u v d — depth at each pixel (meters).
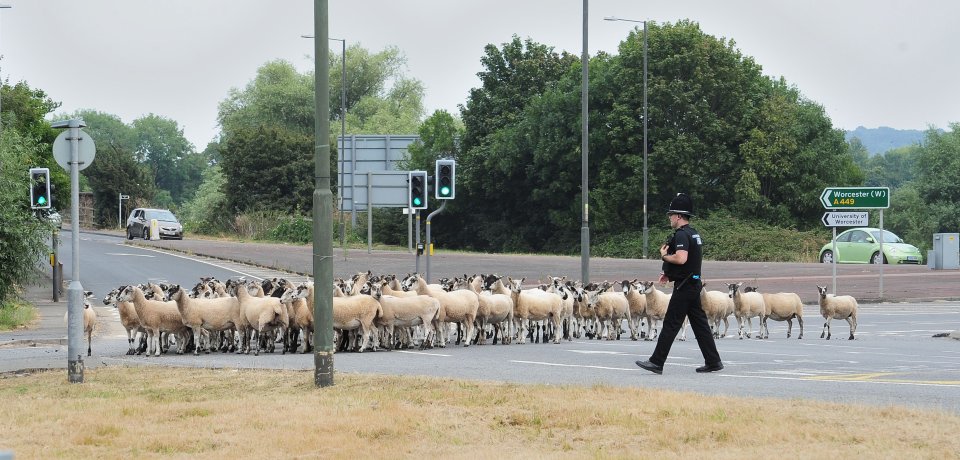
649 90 71.19
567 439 10.92
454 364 19.09
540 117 77.62
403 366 18.69
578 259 57.41
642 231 71.50
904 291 41.44
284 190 97.19
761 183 73.00
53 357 21.62
